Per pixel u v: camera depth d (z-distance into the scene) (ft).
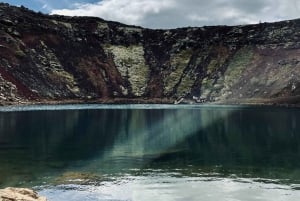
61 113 462.19
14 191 94.58
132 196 117.70
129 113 475.31
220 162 171.01
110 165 164.14
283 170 153.58
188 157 183.93
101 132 284.82
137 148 212.02
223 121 361.51
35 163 168.04
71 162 170.81
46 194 119.24
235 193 120.88
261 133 273.13
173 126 324.80
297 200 113.39
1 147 212.64
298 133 269.64
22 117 392.68
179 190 124.26
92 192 121.70
